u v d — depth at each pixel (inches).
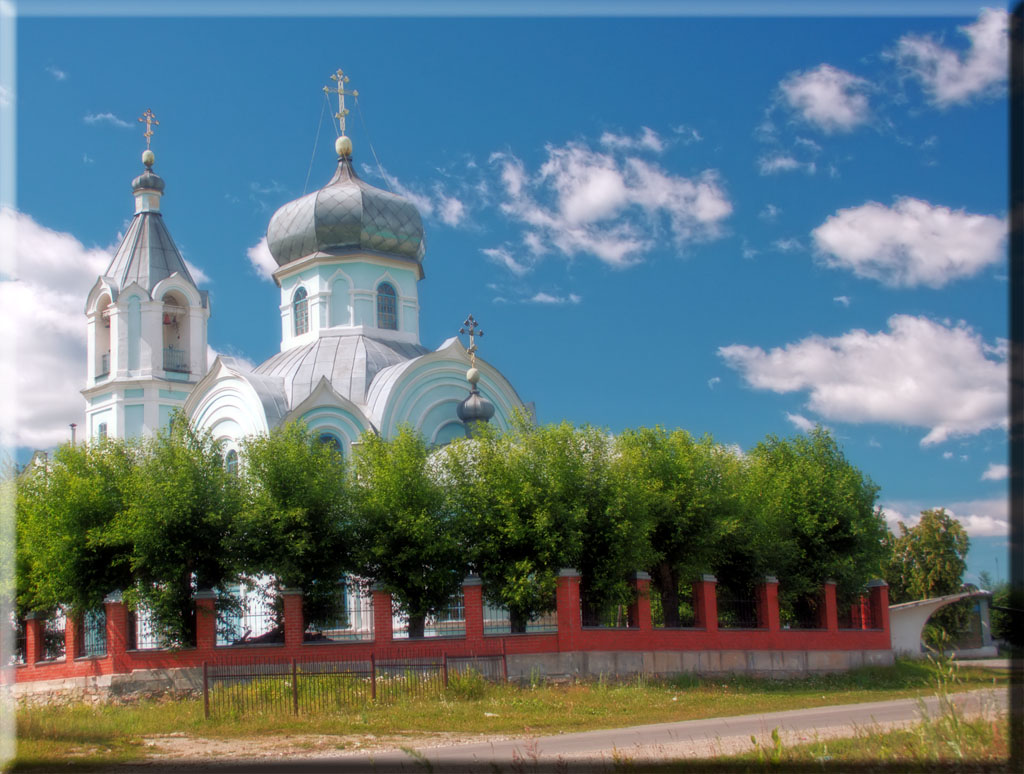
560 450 1312.7
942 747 571.5
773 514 1508.4
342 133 2057.1
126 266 2065.7
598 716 925.2
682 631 1325.0
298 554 1208.8
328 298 1950.1
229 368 1740.9
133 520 1182.9
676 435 1445.6
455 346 1818.4
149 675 1122.0
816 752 619.2
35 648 1269.7
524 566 1239.5
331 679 989.2
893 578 2054.6
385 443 1360.7
